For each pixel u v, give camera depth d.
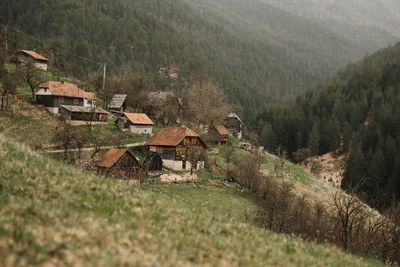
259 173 61.53
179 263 8.52
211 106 108.00
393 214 32.22
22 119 65.31
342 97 189.50
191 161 63.97
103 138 68.69
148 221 12.09
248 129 198.88
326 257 13.54
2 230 7.63
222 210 41.53
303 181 74.12
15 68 96.94
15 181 12.26
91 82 126.69
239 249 11.09
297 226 29.30
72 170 16.41
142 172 53.47
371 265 14.81
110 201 13.10
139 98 113.50
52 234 8.27
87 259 7.32
